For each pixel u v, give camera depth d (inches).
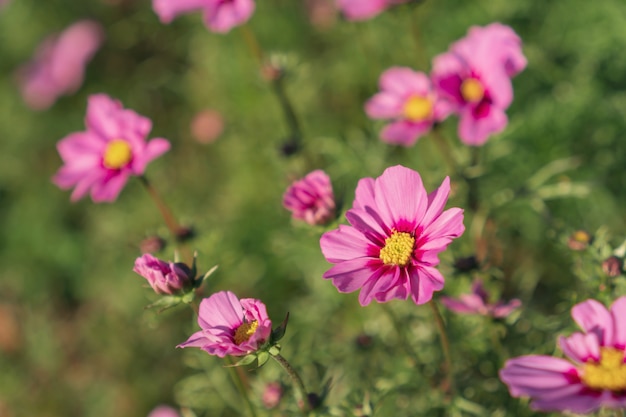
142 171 29.8
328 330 35.4
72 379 42.4
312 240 34.9
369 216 23.5
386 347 32.0
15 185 53.0
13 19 59.3
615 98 35.6
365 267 23.2
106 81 55.3
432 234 22.7
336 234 23.5
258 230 41.1
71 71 54.3
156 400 39.8
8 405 41.9
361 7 34.6
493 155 34.9
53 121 54.9
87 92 55.1
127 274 44.3
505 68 30.3
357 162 37.4
